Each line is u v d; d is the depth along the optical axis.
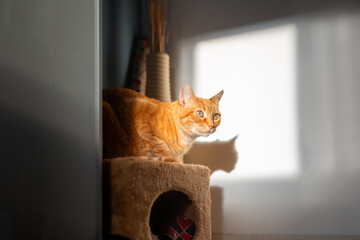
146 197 1.41
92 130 1.30
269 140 2.24
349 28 2.19
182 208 2.04
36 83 1.28
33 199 1.25
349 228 2.09
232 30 2.37
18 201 1.24
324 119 2.18
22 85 1.27
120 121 1.75
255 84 2.29
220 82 2.36
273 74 2.27
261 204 2.21
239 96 2.31
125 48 2.37
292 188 2.18
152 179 1.43
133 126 1.75
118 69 2.28
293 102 2.23
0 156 1.25
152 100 1.86
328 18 2.22
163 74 2.23
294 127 2.21
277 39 2.29
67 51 1.31
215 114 1.82
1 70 1.27
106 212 1.45
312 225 2.14
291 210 2.17
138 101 1.80
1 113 1.26
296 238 2.07
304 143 2.19
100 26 1.36
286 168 2.20
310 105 2.20
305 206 2.15
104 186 1.47
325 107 2.18
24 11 1.29
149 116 1.78
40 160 1.26
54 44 1.30
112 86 2.20
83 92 1.31
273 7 2.31
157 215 1.99
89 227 1.27
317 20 2.23
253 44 2.32
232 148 2.28
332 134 2.16
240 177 2.26
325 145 2.16
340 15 2.21
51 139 1.27
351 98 2.16
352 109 2.15
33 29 1.29
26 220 1.24
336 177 2.13
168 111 1.82
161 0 2.38
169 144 1.79
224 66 2.36
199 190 1.59
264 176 2.22
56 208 1.26
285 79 2.25
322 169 2.15
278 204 2.19
